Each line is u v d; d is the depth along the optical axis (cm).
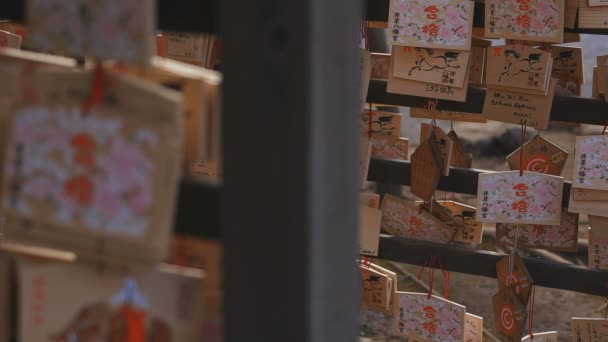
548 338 366
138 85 124
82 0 122
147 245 122
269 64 114
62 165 127
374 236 417
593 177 360
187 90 136
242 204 119
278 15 112
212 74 142
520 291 374
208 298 136
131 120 123
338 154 121
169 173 122
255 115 116
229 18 116
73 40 124
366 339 597
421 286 668
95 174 125
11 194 130
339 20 118
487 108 363
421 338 393
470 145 748
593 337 371
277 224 117
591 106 373
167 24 148
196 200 131
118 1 119
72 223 127
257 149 117
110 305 133
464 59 349
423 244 424
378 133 446
